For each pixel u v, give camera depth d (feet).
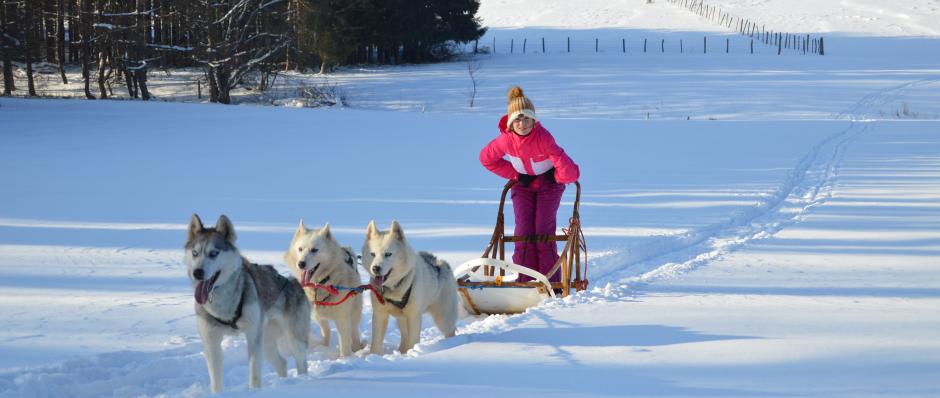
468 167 62.59
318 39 165.17
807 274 29.09
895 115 122.21
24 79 162.40
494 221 41.22
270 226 38.52
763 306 24.31
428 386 17.17
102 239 35.55
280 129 86.48
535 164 28.40
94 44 137.69
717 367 18.19
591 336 21.42
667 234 37.76
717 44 258.78
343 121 94.38
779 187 53.36
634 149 75.20
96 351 20.38
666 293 26.61
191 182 52.95
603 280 29.96
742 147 77.36
